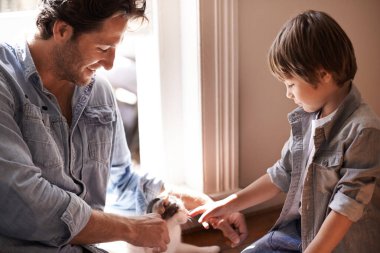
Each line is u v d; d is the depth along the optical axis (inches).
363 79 61.9
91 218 33.3
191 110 51.9
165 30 50.6
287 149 43.6
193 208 46.5
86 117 39.5
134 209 45.6
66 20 32.4
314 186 37.8
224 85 50.3
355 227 37.0
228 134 52.1
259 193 44.8
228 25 48.7
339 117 36.7
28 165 31.3
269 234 43.9
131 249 41.4
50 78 37.0
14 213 30.5
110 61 35.2
